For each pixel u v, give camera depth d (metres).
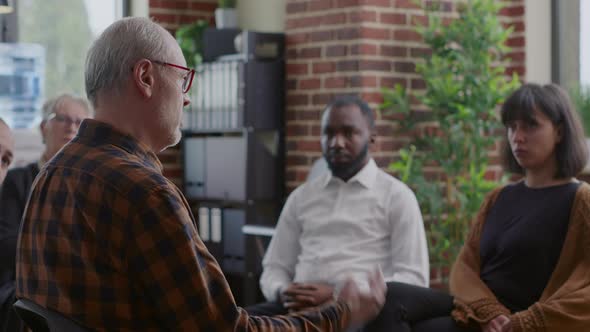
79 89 5.77
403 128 4.74
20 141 5.43
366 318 1.78
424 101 4.65
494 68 5.15
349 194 3.55
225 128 5.17
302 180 5.02
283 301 3.41
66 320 1.60
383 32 4.72
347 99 3.59
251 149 5.05
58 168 1.66
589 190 2.88
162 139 1.72
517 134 2.97
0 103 5.49
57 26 5.70
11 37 5.55
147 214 1.55
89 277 1.58
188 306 1.56
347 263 3.45
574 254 2.84
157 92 1.68
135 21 1.69
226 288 1.62
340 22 4.76
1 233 3.27
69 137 3.43
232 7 5.47
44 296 1.63
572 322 2.74
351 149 3.53
